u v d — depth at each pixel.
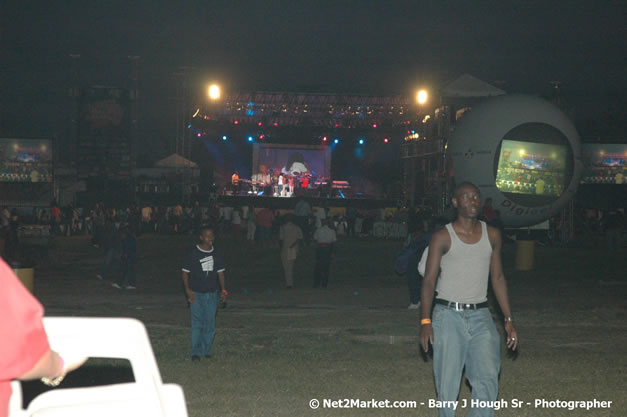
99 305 16.12
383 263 26.56
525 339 10.93
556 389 7.46
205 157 64.38
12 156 43.31
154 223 44.16
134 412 2.42
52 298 17.67
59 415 2.33
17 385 2.40
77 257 29.56
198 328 9.33
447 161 31.25
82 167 42.75
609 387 7.58
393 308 15.44
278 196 54.38
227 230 44.69
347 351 9.88
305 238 34.12
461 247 5.09
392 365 8.86
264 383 7.84
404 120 49.88
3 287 2.00
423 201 44.88
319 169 59.28
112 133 42.91
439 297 5.20
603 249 30.75
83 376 7.84
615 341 10.73
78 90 42.56
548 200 29.33
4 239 20.14
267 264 26.98
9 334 1.99
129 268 20.52
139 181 53.72
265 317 13.86
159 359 9.31
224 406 6.81
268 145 59.22
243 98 47.56
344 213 46.22
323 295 18.33
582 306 15.06
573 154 29.17
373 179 66.81
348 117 49.94
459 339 5.07
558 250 29.64
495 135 28.62
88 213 45.34
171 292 19.67
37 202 43.97
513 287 18.91
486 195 29.14
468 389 7.57
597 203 52.44
